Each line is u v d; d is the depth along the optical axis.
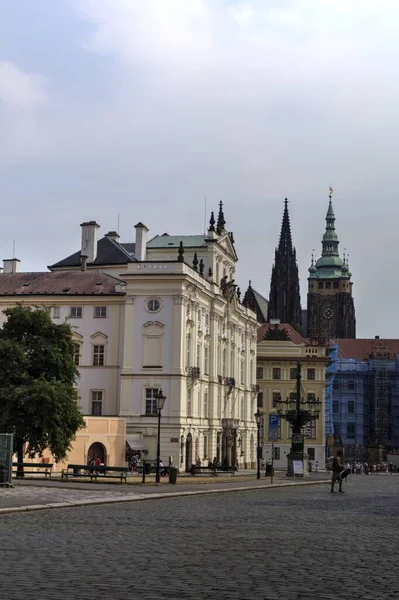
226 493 61.78
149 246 140.00
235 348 142.62
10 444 54.09
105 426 102.12
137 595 16.81
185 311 112.81
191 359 115.69
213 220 135.12
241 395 146.75
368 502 52.69
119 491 55.91
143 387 110.44
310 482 84.38
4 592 16.88
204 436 122.62
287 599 16.77
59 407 77.50
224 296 134.38
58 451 77.69
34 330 83.12
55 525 31.58
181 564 21.56
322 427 173.25
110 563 21.39
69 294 116.38
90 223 132.25
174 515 38.47
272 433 85.12
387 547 26.38
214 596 16.94
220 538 28.30
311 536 29.45
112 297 114.81
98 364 115.06
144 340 111.38
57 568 20.28
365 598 17.06
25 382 79.31
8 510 36.75
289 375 176.12
